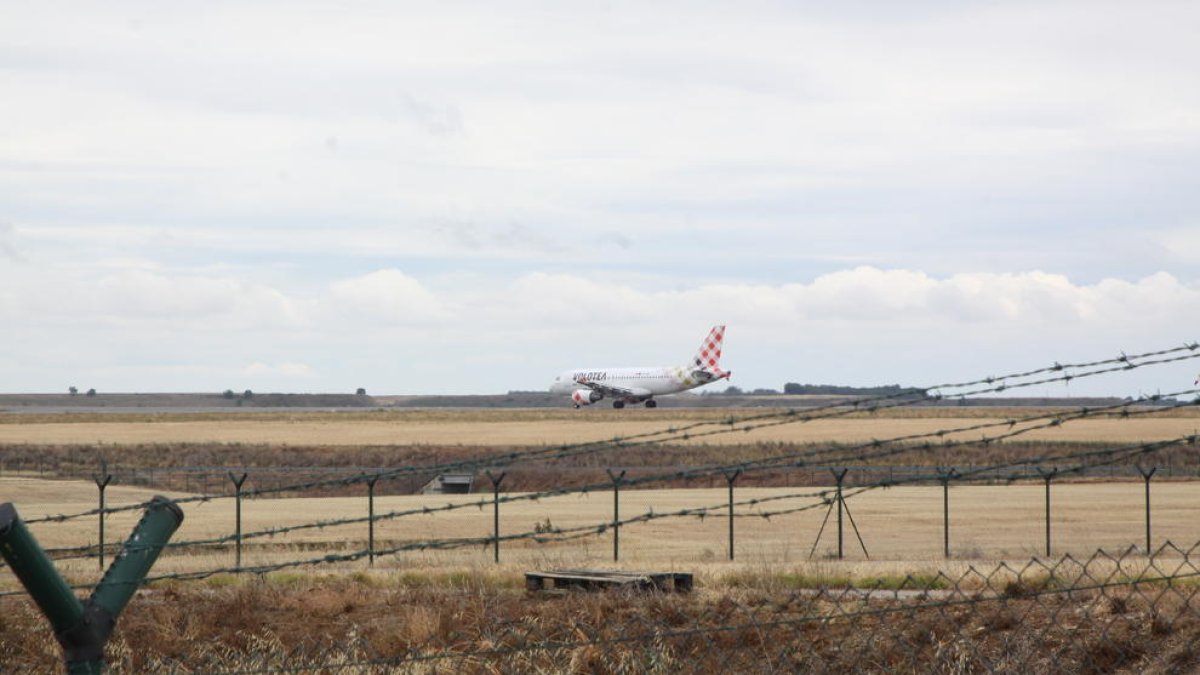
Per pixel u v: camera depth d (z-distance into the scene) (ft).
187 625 100.12
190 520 277.44
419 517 286.66
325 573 158.20
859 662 72.90
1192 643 76.84
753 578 132.57
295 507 313.53
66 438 566.77
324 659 79.15
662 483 387.14
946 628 81.92
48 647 87.71
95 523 268.00
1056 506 295.28
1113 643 77.61
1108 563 163.02
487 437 559.38
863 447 67.46
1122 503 300.61
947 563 167.73
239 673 71.26
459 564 169.37
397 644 89.45
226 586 134.31
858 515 279.90
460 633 90.58
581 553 203.41
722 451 464.65
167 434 597.11
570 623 88.22
